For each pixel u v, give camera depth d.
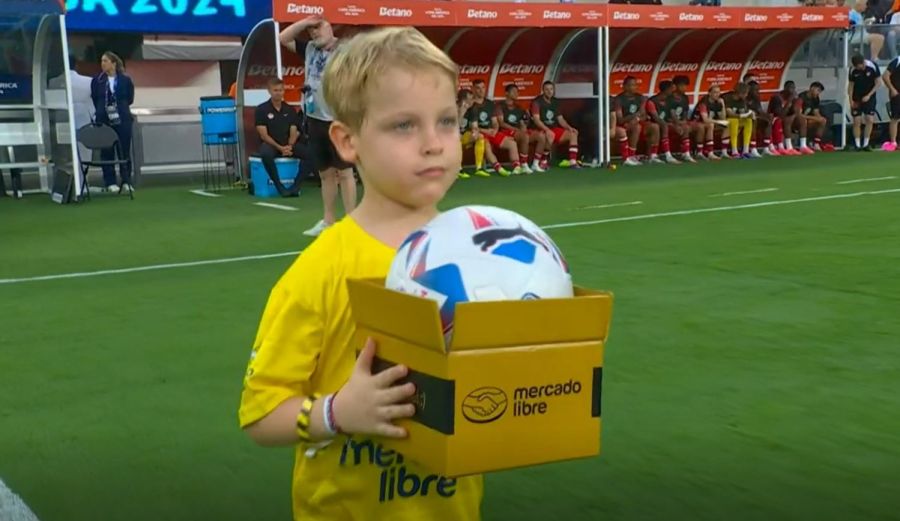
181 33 16.27
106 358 5.00
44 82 13.79
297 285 1.69
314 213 11.14
